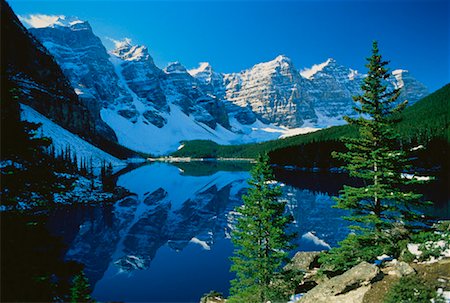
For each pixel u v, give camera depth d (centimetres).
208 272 3152
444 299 1128
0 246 974
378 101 1903
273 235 1852
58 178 1191
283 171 13575
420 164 10206
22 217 1077
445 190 6944
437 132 11950
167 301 2467
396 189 1867
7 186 1046
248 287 1922
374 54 1894
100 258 3666
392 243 1772
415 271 1355
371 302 1267
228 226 5369
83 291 1251
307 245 3941
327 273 2038
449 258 1405
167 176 13825
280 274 1962
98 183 8419
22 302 933
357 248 1892
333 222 5172
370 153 1894
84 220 5525
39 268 1034
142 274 3136
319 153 14125
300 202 6900
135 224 5441
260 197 1961
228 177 13512
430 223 1836
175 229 5141
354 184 9431
